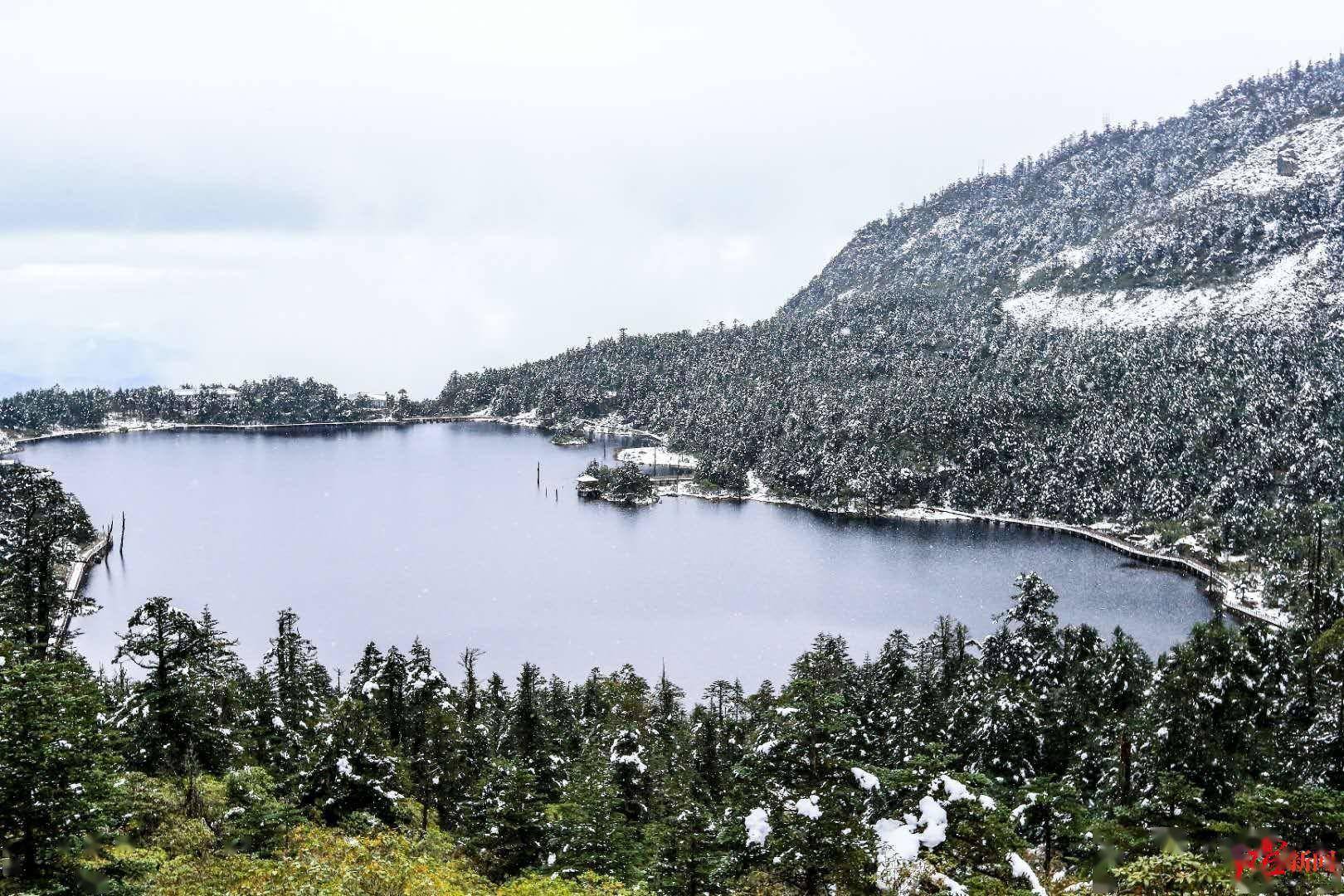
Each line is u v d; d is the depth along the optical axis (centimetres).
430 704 7294
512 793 5212
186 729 5025
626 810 6181
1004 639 10056
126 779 4291
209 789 4712
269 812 4138
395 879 3544
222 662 5975
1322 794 3155
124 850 3591
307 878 3416
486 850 5150
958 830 3181
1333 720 5625
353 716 5297
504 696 10538
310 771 4984
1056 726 6656
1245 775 5872
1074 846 4272
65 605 6875
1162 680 7438
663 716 10644
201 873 3484
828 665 9694
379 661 8169
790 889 3397
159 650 4978
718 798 6925
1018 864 3133
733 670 17688
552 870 4719
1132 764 5859
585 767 6838
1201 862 3056
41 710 2766
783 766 3344
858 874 3103
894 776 3388
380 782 5069
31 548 6781
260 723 7194
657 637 19900
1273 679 7994
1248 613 19312
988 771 6356
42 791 2650
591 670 17550
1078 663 9244
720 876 3600
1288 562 19612
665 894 4288
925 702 7925
